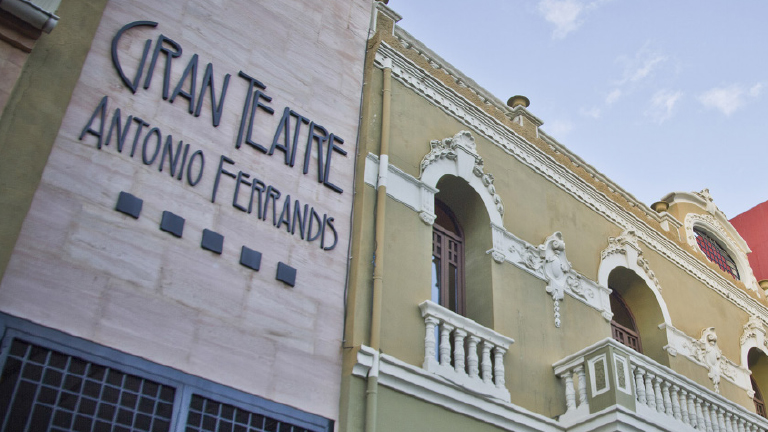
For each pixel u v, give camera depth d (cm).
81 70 828
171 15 955
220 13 1011
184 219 848
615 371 1095
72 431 689
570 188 1461
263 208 930
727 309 1723
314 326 912
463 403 1002
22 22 778
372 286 993
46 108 778
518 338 1163
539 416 1084
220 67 977
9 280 697
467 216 1269
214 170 906
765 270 2320
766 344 1752
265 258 903
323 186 1017
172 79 919
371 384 911
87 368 716
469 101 1319
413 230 1114
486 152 1315
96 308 740
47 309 709
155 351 762
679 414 1179
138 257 793
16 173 729
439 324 1052
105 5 890
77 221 763
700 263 1706
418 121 1223
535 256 1289
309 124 1044
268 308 877
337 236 997
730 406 1298
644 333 1509
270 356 852
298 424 842
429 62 1306
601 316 1353
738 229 2498
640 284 1508
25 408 676
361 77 1162
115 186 808
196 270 833
